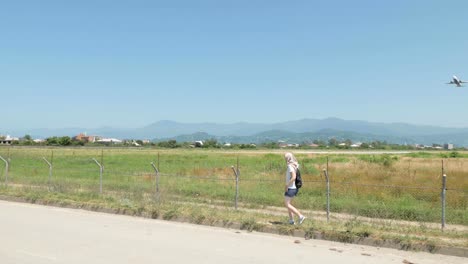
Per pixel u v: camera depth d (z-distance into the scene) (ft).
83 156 176.86
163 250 29.01
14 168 107.04
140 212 43.96
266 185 67.05
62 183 63.26
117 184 65.46
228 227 38.50
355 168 99.19
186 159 162.30
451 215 42.39
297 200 51.39
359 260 27.66
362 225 36.99
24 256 26.63
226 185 66.90
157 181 53.06
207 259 26.84
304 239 34.14
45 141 377.71
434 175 77.56
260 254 28.60
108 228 36.88
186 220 41.04
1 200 55.77
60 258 26.30
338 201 49.85
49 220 40.34
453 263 27.58
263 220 39.27
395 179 71.20
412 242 30.86
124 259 26.35
